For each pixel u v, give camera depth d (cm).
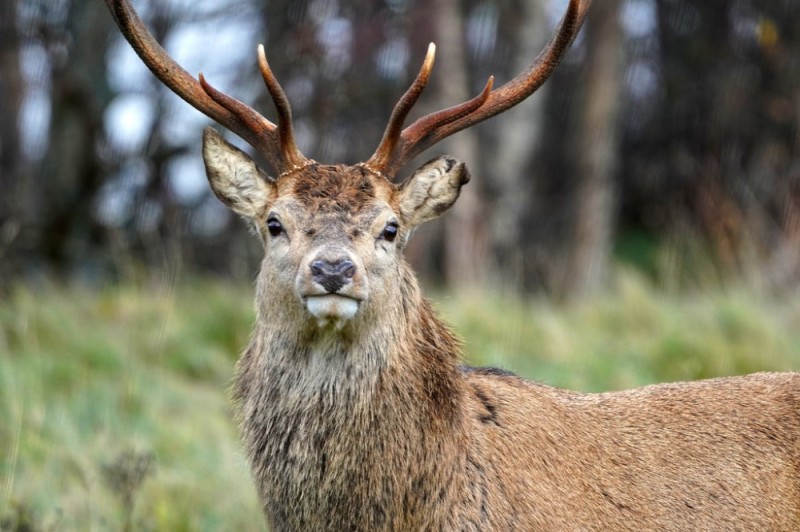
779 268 2386
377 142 3628
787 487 1138
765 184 3412
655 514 1114
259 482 1076
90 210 3117
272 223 1083
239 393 1114
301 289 1023
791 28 3984
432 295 2431
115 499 1438
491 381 1146
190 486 1512
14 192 3059
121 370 1897
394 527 1048
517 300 2269
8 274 2577
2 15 3244
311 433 1052
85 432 1686
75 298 2317
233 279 2684
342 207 1070
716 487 1130
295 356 1063
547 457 1103
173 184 3350
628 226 4053
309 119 3547
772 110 3788
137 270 2683
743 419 1166
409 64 3528
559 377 1816
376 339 1056
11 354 1945
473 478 1068
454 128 1179
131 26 1154
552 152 4025
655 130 4084
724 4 4097
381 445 1048
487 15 3953
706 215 2831
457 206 3253
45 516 1411
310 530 1056
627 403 1180
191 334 2086
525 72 1204
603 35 3688
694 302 2194
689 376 1811
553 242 3797
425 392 1067
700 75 4044
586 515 1093
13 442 1516
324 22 3594
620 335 2089
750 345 1897
